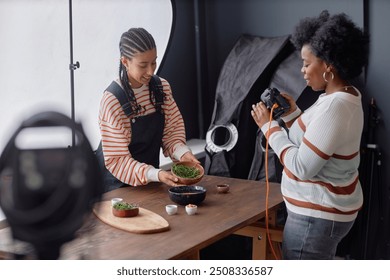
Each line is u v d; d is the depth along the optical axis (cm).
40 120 77
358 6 355
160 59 363
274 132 216
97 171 81
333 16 203
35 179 75
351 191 209
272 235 252
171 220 217
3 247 179
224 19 412
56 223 77
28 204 76
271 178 334
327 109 197
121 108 252
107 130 251
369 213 348
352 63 200
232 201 242
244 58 364
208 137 355
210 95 428
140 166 249
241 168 352
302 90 330
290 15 384
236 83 356
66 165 77
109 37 345
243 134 349
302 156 200
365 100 356
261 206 235
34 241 78
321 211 208
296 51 352
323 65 205
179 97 411
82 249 177
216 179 279
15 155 75
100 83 344
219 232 203
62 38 324
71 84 243
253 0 397
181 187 244
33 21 311
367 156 347
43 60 318
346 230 214
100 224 213
